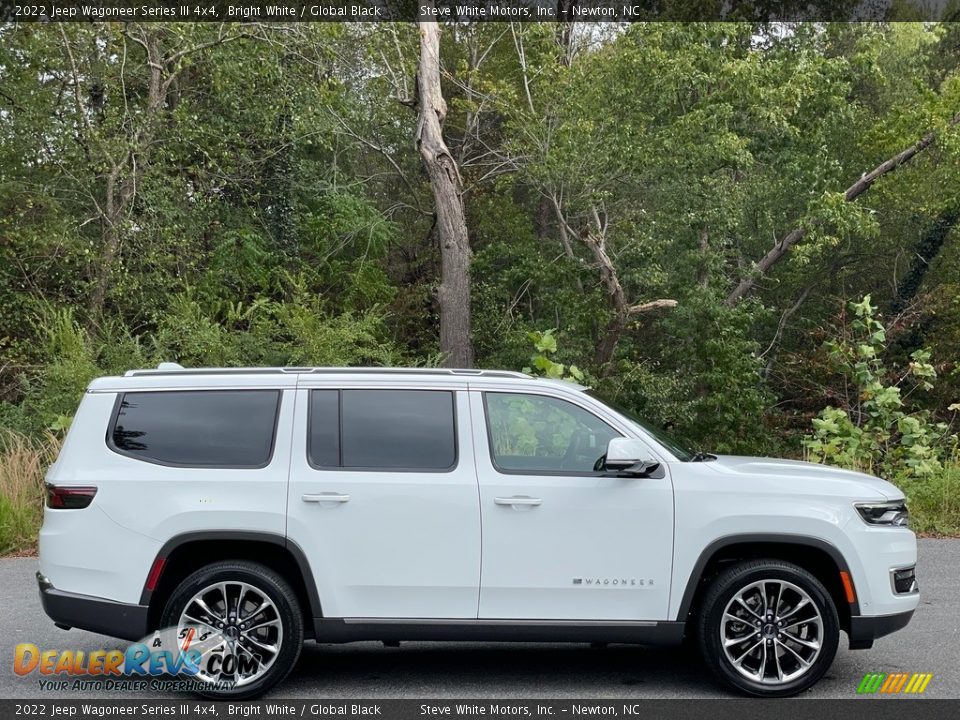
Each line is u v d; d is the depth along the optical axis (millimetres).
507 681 6316
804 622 5906
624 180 21234
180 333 17938
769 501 5906
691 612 6082
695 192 21109
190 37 19891
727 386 21172
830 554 5879
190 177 22078
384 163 27625
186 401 6086
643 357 23438
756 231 24266
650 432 6176
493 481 5906
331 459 5961
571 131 20984
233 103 21609
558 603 5859
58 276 20469
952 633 7355
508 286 24406
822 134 23234
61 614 5848
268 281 22859
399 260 28062
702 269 21984
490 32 25453
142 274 19719
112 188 20172
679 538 5871
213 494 5875
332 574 5848
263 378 6129
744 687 5859
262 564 6020
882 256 26984
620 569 5863
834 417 13523
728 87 22109
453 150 27359
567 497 5883
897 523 6062
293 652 5863
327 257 24594
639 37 21703
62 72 20734
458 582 5844
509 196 25656
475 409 6070
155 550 5828
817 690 6031
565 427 6090
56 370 15258
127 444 6012
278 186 24000
